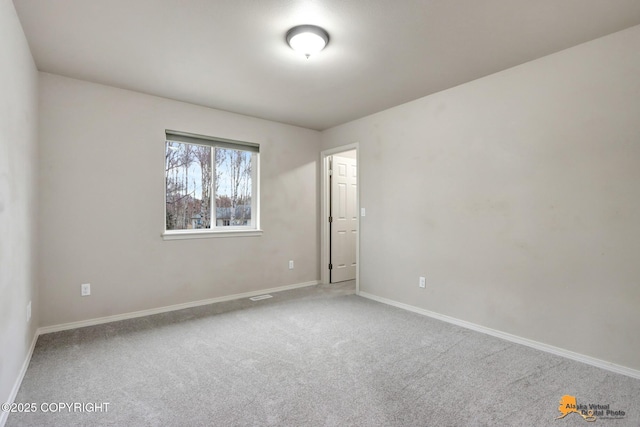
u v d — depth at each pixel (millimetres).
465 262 3141
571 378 2154
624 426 1683
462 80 3078
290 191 4625
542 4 1942
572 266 2465
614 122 2275
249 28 2209
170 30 2232
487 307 2969
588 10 2002
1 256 1674
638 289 2180
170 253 3586
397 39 2348
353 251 5297
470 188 3104
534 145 2664
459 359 2422
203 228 3943
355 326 3111
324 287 4734
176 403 1853
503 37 2322
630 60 2207
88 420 1696
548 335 2580
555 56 2545
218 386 2033
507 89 2832
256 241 4285
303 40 2244
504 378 2146
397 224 3799
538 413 1780
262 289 4344
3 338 1697
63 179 2971
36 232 2730
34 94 2654
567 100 2484
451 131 3258
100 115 3158
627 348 2215
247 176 4332
